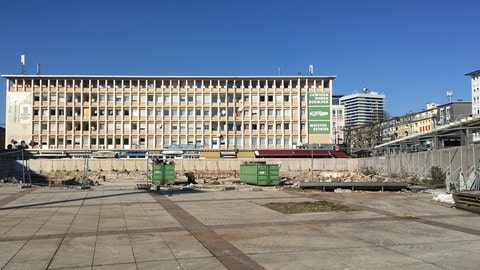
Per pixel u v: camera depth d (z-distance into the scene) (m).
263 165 40.09
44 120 102.94
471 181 25.33
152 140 105.38
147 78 105.44
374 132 106.81
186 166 75.00
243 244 11.26
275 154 90.44
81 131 103.75
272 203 21.62
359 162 74.81
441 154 39.28
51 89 103.62
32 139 101.56
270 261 9.41
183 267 8.93
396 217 16.33
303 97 107.88
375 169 60.88
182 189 33.41
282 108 107.31
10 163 67.50
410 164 47.62
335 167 76.69
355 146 107.25
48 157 92.50
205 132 106.19
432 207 19.64
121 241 11.75
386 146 62.25
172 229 13.73
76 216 17.05
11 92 98.31
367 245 11.09
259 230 13.46
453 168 36.75
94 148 103.88
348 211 18.19
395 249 10.59
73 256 9.95
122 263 9.29
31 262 9.39
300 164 76.19
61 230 13.64
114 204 21.67
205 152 91.94
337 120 153.25
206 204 21.48
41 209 19.59
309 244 11.23
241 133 106.50
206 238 12.13
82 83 104.50
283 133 106.94
